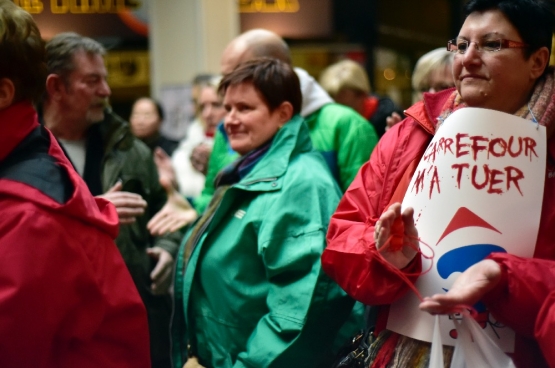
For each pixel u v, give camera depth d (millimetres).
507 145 2025
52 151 1968
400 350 2143
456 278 2014
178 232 3465
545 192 2055
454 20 11297
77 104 3191
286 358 2578
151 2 8602
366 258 2113
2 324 1744
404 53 11336
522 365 2025
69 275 1853
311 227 2695
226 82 3047
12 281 1759
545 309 1868
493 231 2006
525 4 2027
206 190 3920
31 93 1975
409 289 2109
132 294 2035
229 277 2768
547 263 1935
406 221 1980
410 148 2295
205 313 2840
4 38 1895
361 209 2332
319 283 2605
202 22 8516
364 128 3693
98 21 8477
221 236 2840
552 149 2072
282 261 2666
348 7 9906
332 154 3650
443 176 2064
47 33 8258
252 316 2756
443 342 2055
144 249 3404
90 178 3271
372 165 2371
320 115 3748
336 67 4707
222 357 2785
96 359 1968
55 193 1871
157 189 3545
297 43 9078
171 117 7625
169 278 3350
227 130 3057
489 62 2039
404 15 11219
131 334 2025
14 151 1927
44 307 1803
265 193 2791
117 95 9109
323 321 2656
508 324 1974
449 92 2301
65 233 1857
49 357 1893
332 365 2420
